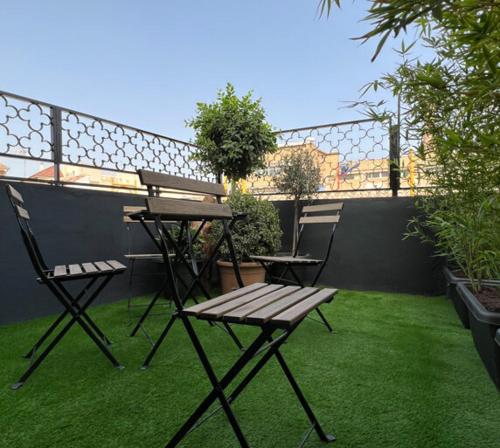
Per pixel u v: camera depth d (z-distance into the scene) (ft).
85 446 3.91
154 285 12.45
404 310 9.70
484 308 5.39
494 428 4.18
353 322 8.56
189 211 5.06
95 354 6.62
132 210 9.67
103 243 11.00
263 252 11.46
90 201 10.69
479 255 6.36
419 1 2.50
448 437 4.02
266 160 14.16
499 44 3.02
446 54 4.62
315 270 13.28
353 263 12.73
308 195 13.34
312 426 4.16
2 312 8.66
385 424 4.28
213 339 7.41
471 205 5.80
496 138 3.36
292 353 6.57
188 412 4.60
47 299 9.53
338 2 3.43
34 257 5.81
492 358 4.99
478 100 3.45
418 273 11.76
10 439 4.03
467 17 2.93
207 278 11.94
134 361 6.27
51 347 5.74
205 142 12.88
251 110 12.89
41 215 9.53
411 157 10.93
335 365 6.01
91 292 10.58
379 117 5.23
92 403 4.83
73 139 10.32
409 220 11.77
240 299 4.02
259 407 4.70
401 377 5.52
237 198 11.88
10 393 5.11
